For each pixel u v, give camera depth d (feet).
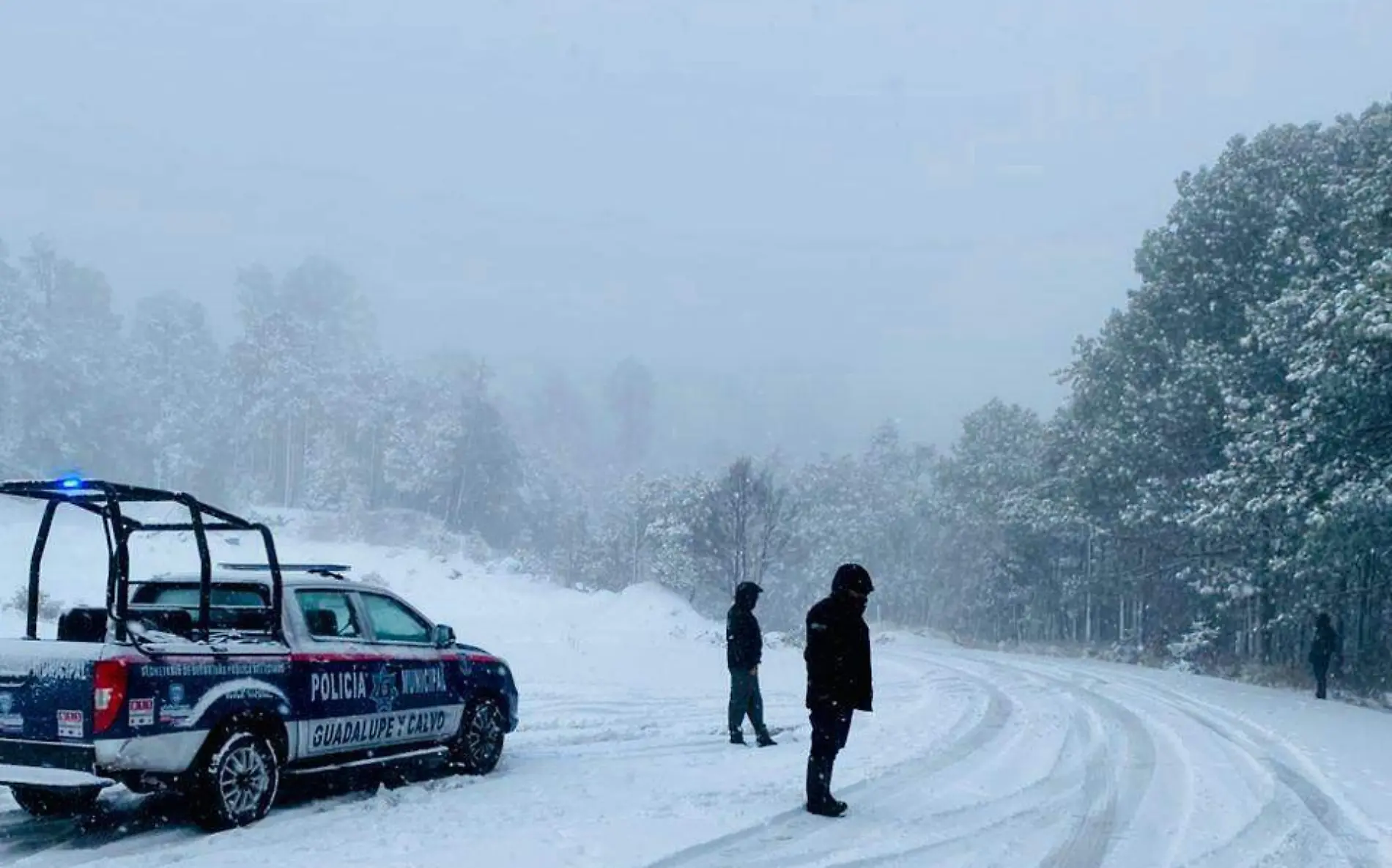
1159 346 124.47
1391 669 90.94
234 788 27.09
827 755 29.76
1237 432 100.68
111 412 268.21
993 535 191.72
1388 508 75.31
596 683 64.28
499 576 133.28
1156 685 77.71
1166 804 32.53
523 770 36.29
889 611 244.63
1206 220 120.67
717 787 33.32
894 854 25.84
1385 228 84.17
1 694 25.72
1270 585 104.99
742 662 42.22
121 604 25.95
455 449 271.08
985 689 69.67
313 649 30.07
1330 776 38.29
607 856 24.81
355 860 24.03
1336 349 78.43
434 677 33.94
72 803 28.81
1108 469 128.26
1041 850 26.73
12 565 89.86
